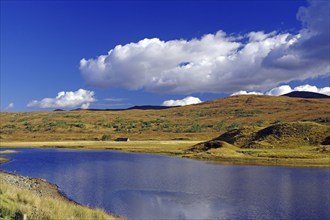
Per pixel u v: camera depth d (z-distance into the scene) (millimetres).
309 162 70250
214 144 101125
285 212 30031
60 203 19375
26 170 58688
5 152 101812
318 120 194375
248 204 33281
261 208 31688
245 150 93000
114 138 185250
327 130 101250
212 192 39250
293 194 38094
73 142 156375
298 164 68188
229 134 116562
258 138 105938
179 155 92875
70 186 42375
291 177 51406
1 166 64750
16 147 129625
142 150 109875
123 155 94375
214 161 76500
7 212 15281
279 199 35469
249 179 49188
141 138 183250
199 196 37031
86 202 33344
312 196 37062
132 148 119938
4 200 16906
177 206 32344
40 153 100812
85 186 42531
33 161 75625
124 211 30094
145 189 40781
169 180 47844
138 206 32062
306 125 106250
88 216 18344
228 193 38656
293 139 100250
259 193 38781
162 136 190625
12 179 39625
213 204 33250
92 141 166500
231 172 57281
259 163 71188
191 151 99938
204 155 85625
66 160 78562
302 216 28812
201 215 29281
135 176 51875
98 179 48719
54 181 46375
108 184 44156
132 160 79250
